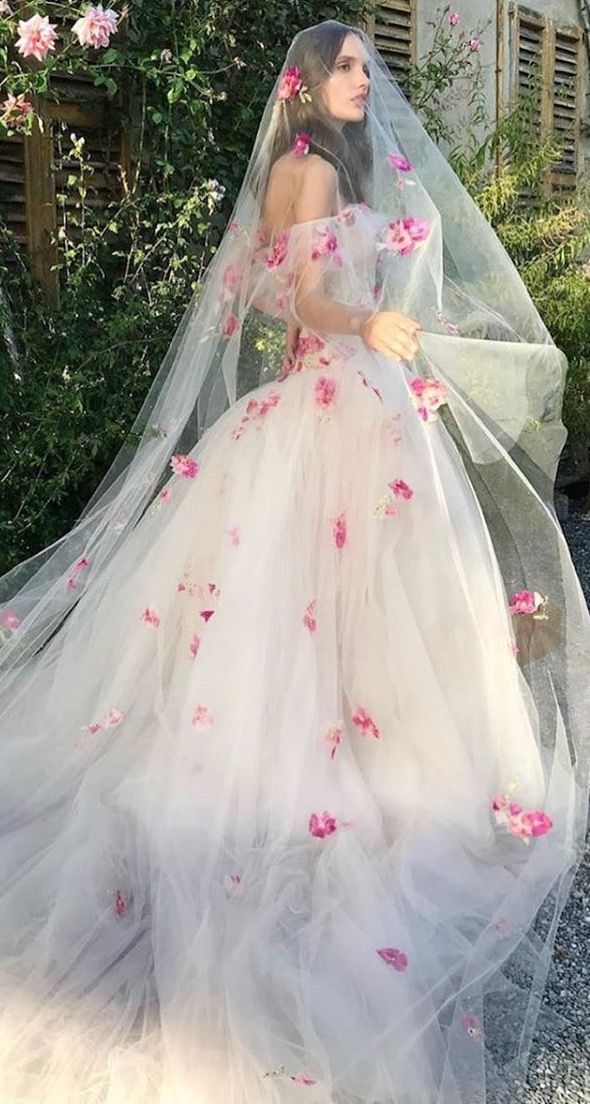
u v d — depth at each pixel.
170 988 1.77
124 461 2.79
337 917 1.91
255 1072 1.62
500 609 2.41
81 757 2.34
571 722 2.49
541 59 5.75
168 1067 1.62
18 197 3.19
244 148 3.50
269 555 2.27
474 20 5.10
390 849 2.10
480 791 2.25
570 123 6.07
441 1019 1.78
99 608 2.54
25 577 2.79
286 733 2.18
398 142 2.38
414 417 2.41
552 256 4.20
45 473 3.03
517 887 2.07
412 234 2.26
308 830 2.08
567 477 5.45
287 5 3.65
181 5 3.28
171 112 3.24
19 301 3.19
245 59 3.49
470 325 2.46
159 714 2.30
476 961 1.88
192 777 2.14
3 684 2.59
